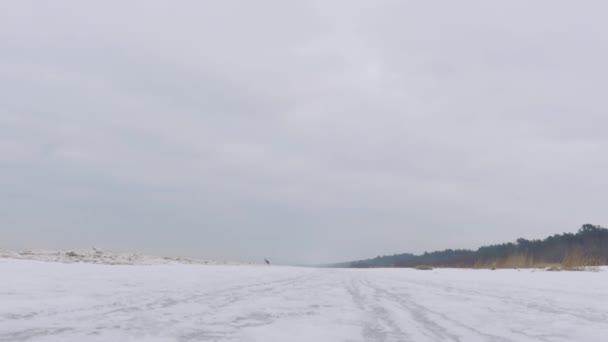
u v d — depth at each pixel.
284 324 4.48
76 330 3.82
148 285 7.96
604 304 6.62
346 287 9.45
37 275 8.73
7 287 6.61
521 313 5.54
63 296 5.90
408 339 3.84
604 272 19.56
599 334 4.23
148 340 3.54
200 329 4.07
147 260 19.56
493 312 5.59
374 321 4.75
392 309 5.74
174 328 4.06
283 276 13.23
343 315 5.17
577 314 5.52
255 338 3.77
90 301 5.57
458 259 45.69
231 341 3.62
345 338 3.86
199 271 13.48
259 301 6.33
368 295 7.64
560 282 12.21
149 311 4.96
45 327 3.90
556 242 41.47
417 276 15.59
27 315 4.43
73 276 9.02
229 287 8.34
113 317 4.50
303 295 7.44
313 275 14.84
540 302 6.82
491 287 9.95
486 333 4.17
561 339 3.98
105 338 3.56
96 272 10.51
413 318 4.99
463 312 5.56
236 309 5.43
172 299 6.10
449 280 12.82
